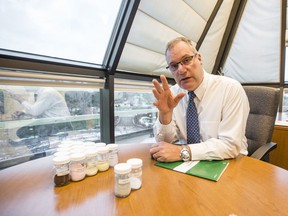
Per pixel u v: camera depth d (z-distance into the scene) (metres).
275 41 2.61
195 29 2.41
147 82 2.14
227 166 0.73
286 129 1.69
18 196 0.55
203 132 1.06
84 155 0.64
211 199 0.50
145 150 0.95
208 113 1.06
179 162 0.78
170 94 0.93
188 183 0.60
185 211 0.45
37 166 0.77
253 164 0.75
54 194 0.55
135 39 1.80
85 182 0.62
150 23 1.82
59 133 1.53
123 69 1.88
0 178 0.67
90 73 1.53
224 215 0.44
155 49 2.03
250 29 2.72
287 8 2.46
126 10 1.51
